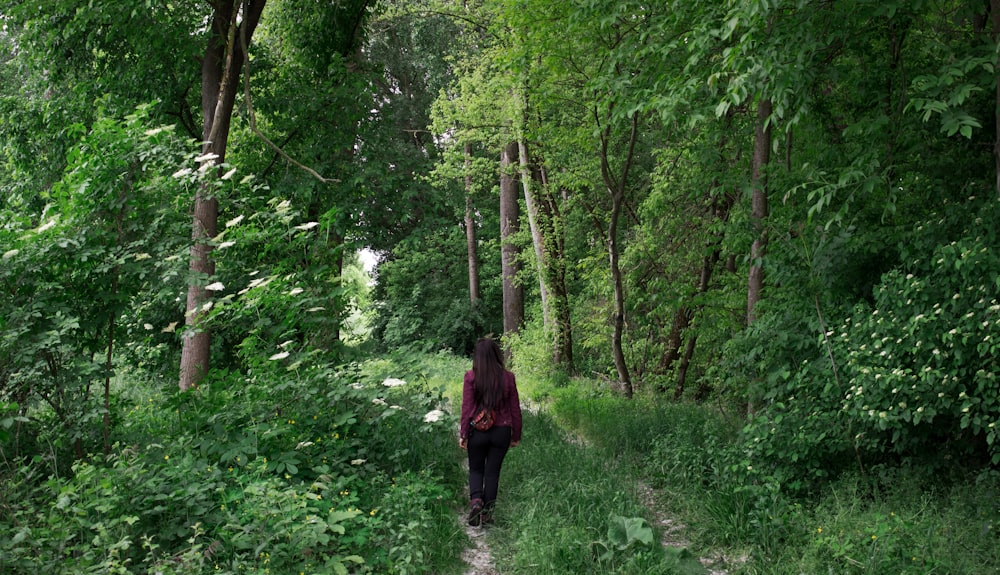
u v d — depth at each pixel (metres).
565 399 10.95
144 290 5.96
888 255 5.65
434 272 28.59
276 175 10.98
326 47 11.46
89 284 5.52
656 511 5.53
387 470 5.77
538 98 10.67
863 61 6.28
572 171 13.94
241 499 4.24
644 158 15.52
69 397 5.14
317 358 5.86
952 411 4.73
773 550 4.36
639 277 12.55
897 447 5.00
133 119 5.81
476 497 5.23
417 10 15.88
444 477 6.05
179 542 4.05
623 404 9.98
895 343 4.75
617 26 7.98
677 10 6.77
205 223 8.03
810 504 5.07
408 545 4.11
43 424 5.15
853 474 5.22
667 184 10.98
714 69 6.25
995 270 4.34
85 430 5.23
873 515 4.39
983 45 4.87
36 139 10.73
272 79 11.29
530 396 12.93
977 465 5.19
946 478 5.16
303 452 5.21
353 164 10.98
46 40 9.62
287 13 11.48
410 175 11.92
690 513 5.26
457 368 17.91
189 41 9.23
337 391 5.57
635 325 14.55
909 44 6.32
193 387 5.68
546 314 16.94
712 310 9.28
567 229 16.45
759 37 5.41
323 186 10.52
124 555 3.76
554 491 5.59
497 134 15.63
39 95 11.85
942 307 4.55
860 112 6.49
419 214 16.69
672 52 7.11
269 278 5.61
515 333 18.22
